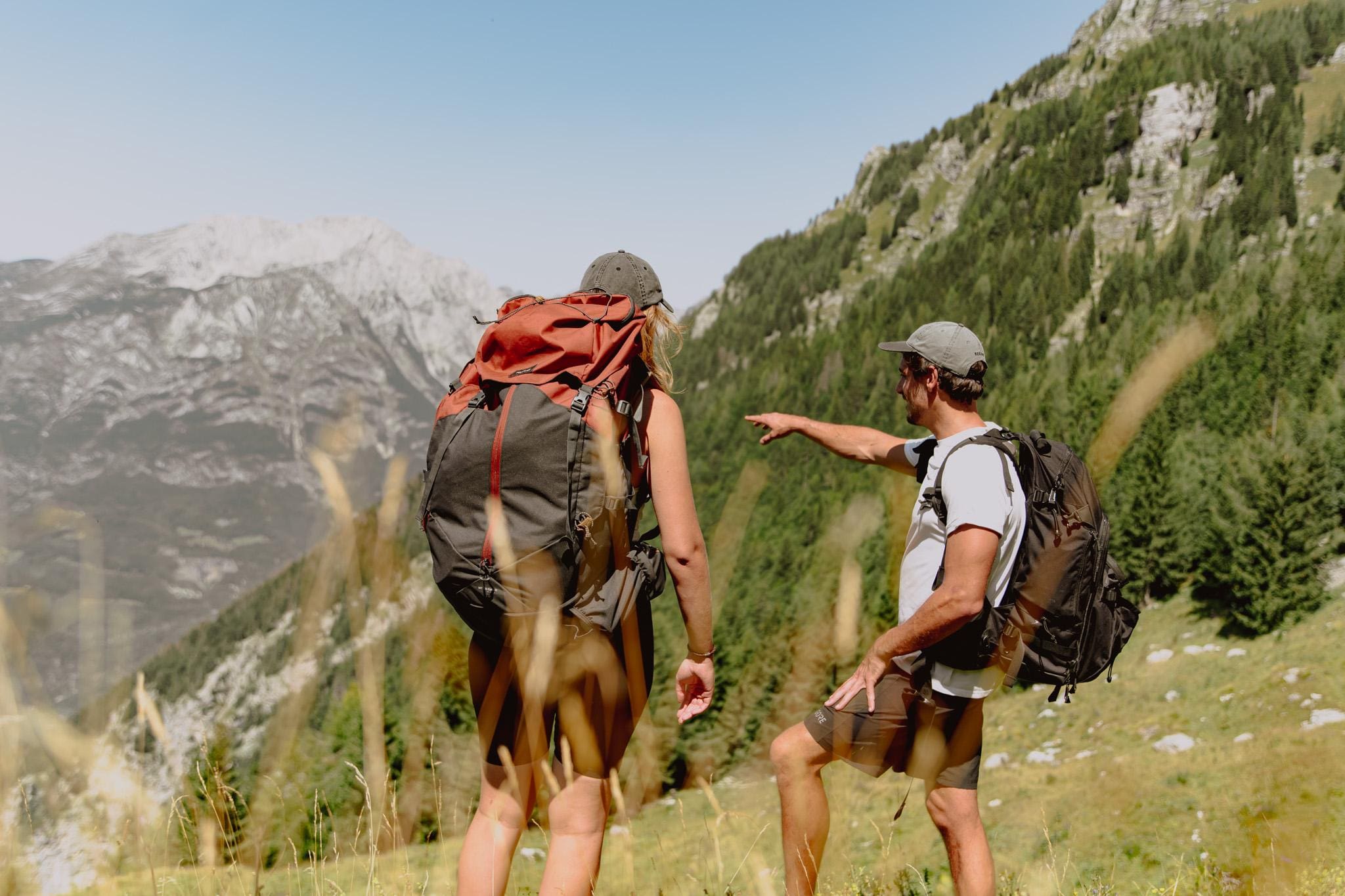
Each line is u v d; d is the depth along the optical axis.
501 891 1.66
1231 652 26.52
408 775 0.96
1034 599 2.14
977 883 2.08
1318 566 27.81
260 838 0.89
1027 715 21.81
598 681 1.65
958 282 133.25
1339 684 12.45
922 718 2.14
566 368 1.75
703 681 1.75
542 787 1.70
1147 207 141.38
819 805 2.02
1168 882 1.60
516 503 1.63
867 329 124.62
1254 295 61.47
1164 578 36.28
